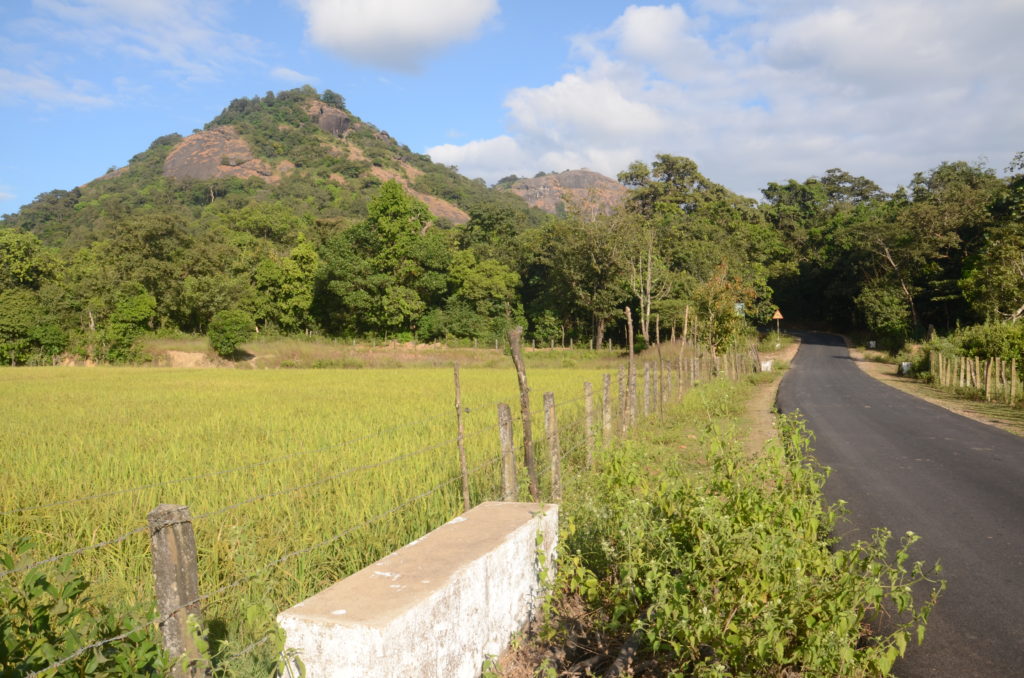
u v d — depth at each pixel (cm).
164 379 3041
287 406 1769
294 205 15788
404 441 1121
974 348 2627
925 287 6406
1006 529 769
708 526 477
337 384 2605
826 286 8512
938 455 1239
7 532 632
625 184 9356
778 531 475
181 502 761
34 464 991
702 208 8581
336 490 791
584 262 6169
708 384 2366
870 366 4388
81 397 2108
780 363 4300
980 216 5966
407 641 366
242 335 4925
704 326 3516
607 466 721
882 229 6481
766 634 402
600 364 4597
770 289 7488
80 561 578
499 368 4369
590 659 466
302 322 6712
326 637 356
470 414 1462
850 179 11312
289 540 623
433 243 6606
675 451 1189
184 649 343
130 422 1478
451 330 6669
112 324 5088
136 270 5994
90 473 932
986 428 1597
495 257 7800
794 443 640
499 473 862
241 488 808
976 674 448
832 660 396
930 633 507
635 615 506
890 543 718
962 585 600
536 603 533
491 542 480
